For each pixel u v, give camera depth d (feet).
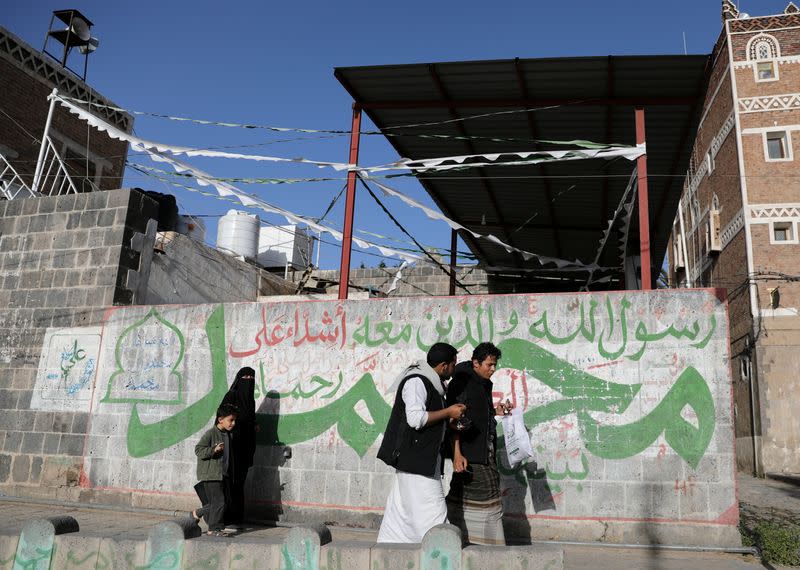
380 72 29.43
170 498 25.03
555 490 21.17
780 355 51.90
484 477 14.61
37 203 30.50
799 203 55.01
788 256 54.19
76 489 26.17
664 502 20.31
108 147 64.90
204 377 25.86
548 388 22.04
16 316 29.25
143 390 26.48
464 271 62.69
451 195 43.21
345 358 24.50
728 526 19.74
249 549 11.48
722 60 62.69
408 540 13.69
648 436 20.86
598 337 22.02
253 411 23.53
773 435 50.49
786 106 57.62
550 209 44.70
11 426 27.78
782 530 21.11
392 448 14.43
